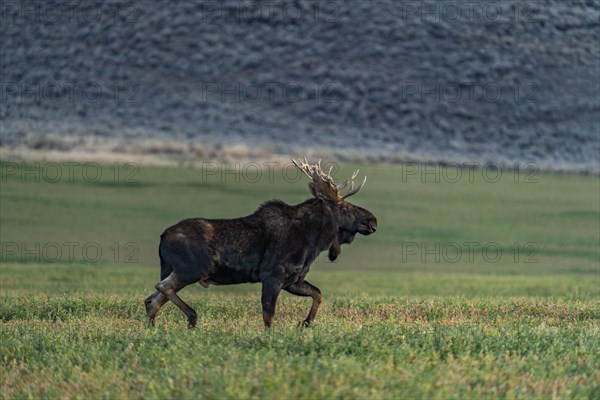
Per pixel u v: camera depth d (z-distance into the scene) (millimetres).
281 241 60812
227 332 55031
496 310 73438
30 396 39812
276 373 39750
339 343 46969
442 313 70562
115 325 62219
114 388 40125
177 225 60812
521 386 39688
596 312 73250
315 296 62875
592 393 39781
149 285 120312
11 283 121500
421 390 37531
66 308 74812
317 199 63000
